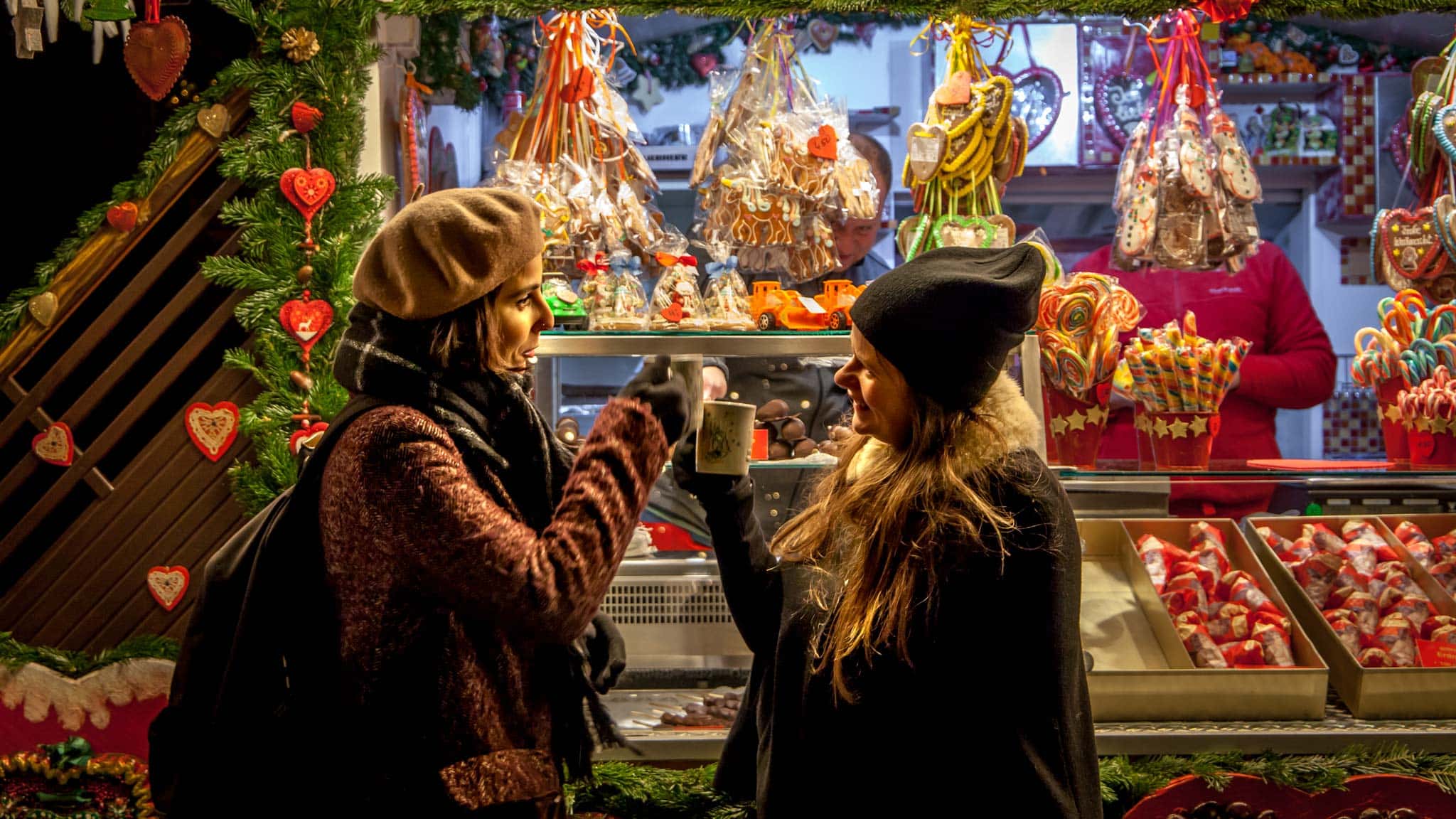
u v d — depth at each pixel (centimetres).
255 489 213
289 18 211
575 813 197
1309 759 199
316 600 132
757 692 167
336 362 136
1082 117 371
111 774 213
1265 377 282
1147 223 245
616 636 162
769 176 236
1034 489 132
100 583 223
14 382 220
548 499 140
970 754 129
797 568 155
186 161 216
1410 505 254
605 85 247
